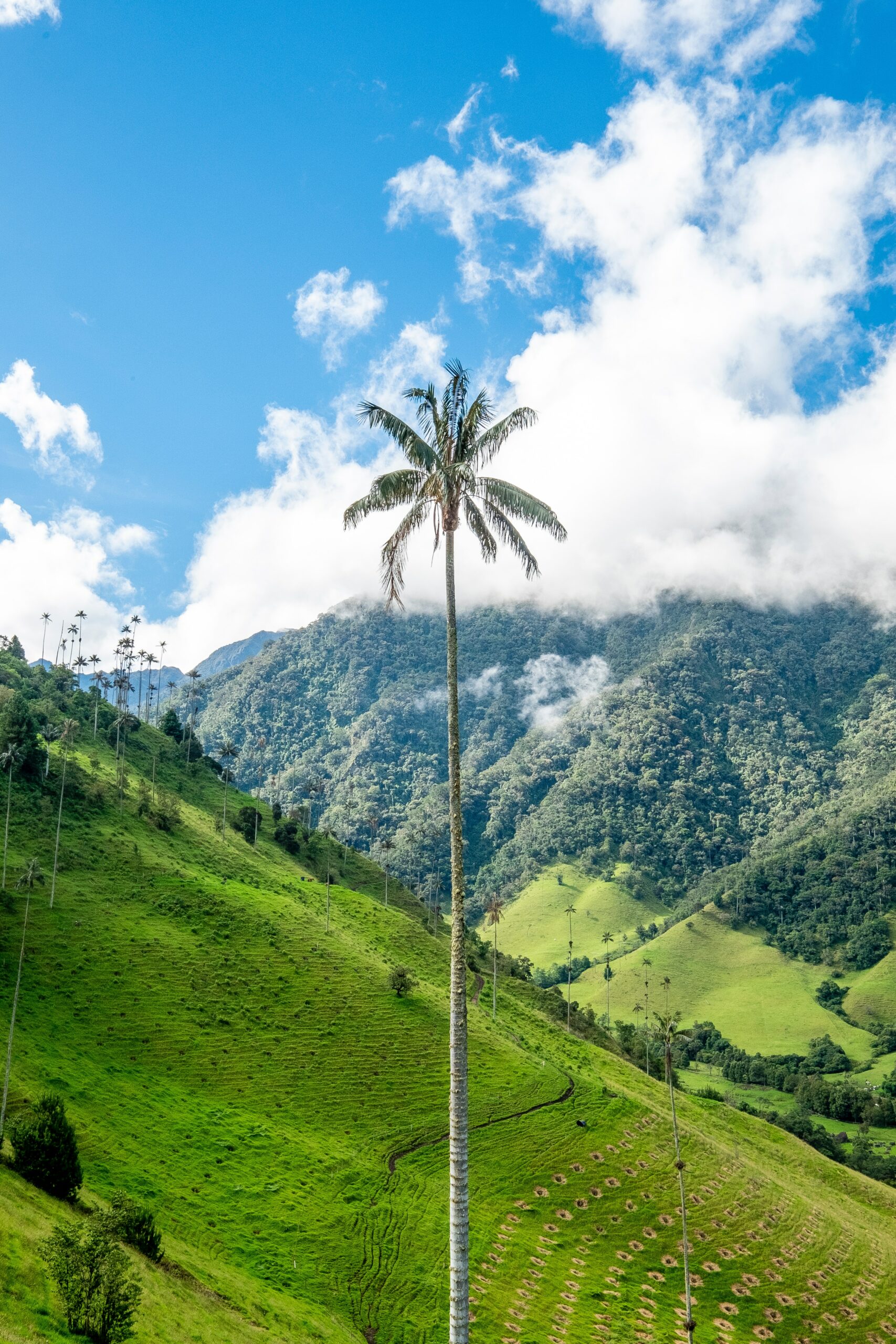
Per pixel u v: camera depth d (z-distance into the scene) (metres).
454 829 29.11
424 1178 75.31
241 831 173.38
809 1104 192.00
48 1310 32.72
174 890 114.12
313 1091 83.69
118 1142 66.00
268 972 102.38
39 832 117.19
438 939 158.25
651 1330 62.75
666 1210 79.44
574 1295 64.81
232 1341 40.59
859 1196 111.88
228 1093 79.56
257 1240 60.53
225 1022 89.94
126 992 89.50
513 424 31.56
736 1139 114.62
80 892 106.44
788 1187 93.75
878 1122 181.50
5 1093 59.59
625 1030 197.12
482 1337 56.31
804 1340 67.12
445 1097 88.62
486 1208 73.94
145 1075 77.88
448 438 31.66
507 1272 65.50
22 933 93.81
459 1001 27.98
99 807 135.12
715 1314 67.69
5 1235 36.94
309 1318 51.22
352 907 147.12
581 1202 77.88
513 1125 87.00
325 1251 61.59
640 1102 100.88
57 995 85.56
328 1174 71.62
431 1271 62.78
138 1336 35.47
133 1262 43.41
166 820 141.50
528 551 31.58
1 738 129.38
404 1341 54.22
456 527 31.27
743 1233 79.06
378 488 30.77
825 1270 77.06
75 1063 75.38
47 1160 48.22
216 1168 67.69
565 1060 118.81
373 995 103.75
